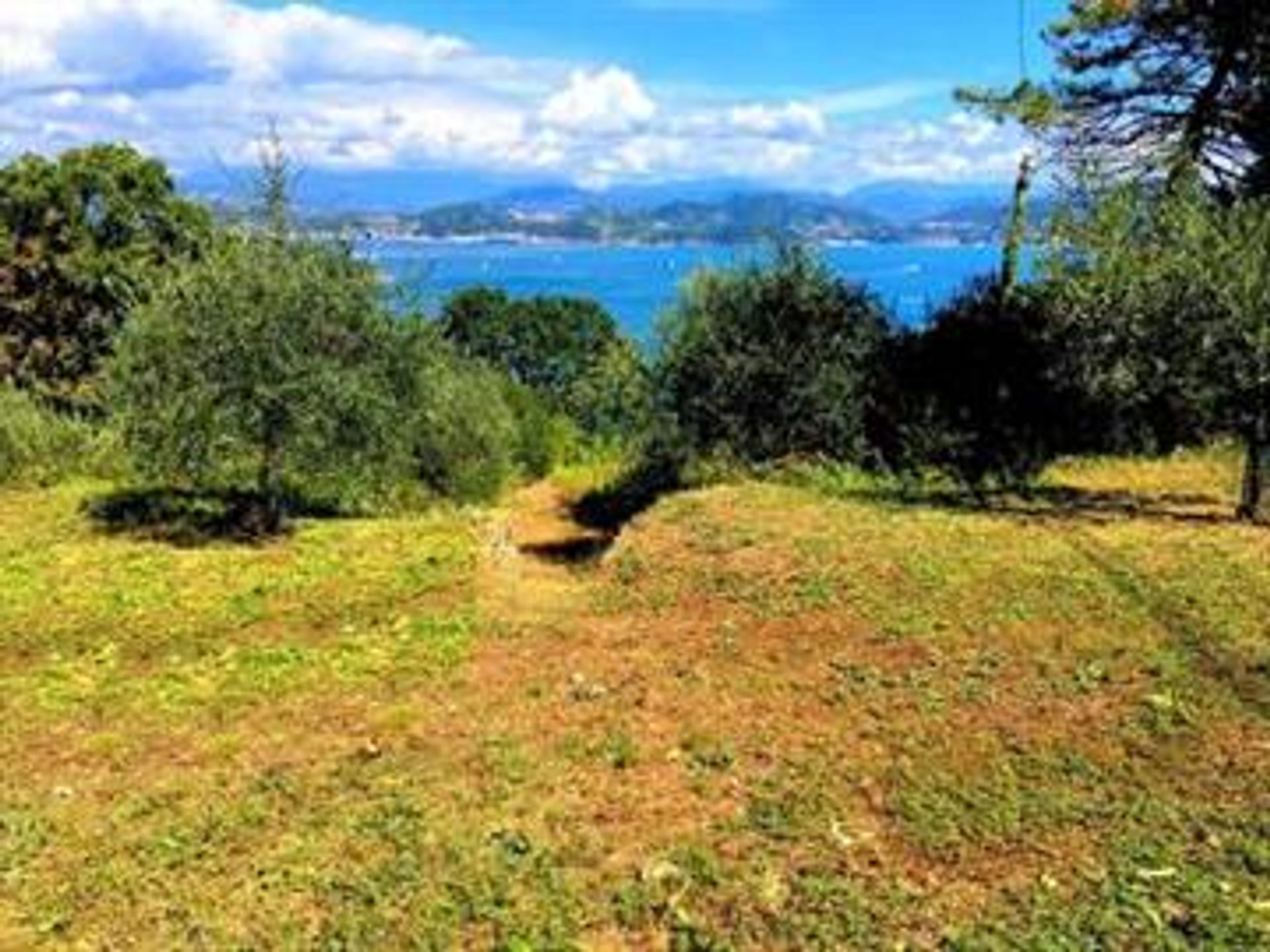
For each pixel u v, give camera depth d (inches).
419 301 865.5
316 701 488.1
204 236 950.4
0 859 363.6
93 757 442.6
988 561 620.1
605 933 320.2
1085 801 377.7
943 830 362.3
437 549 773.3
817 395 976.9
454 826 369.7
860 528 703.1
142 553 771.4
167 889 343.9
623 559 683.4
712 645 527.8
